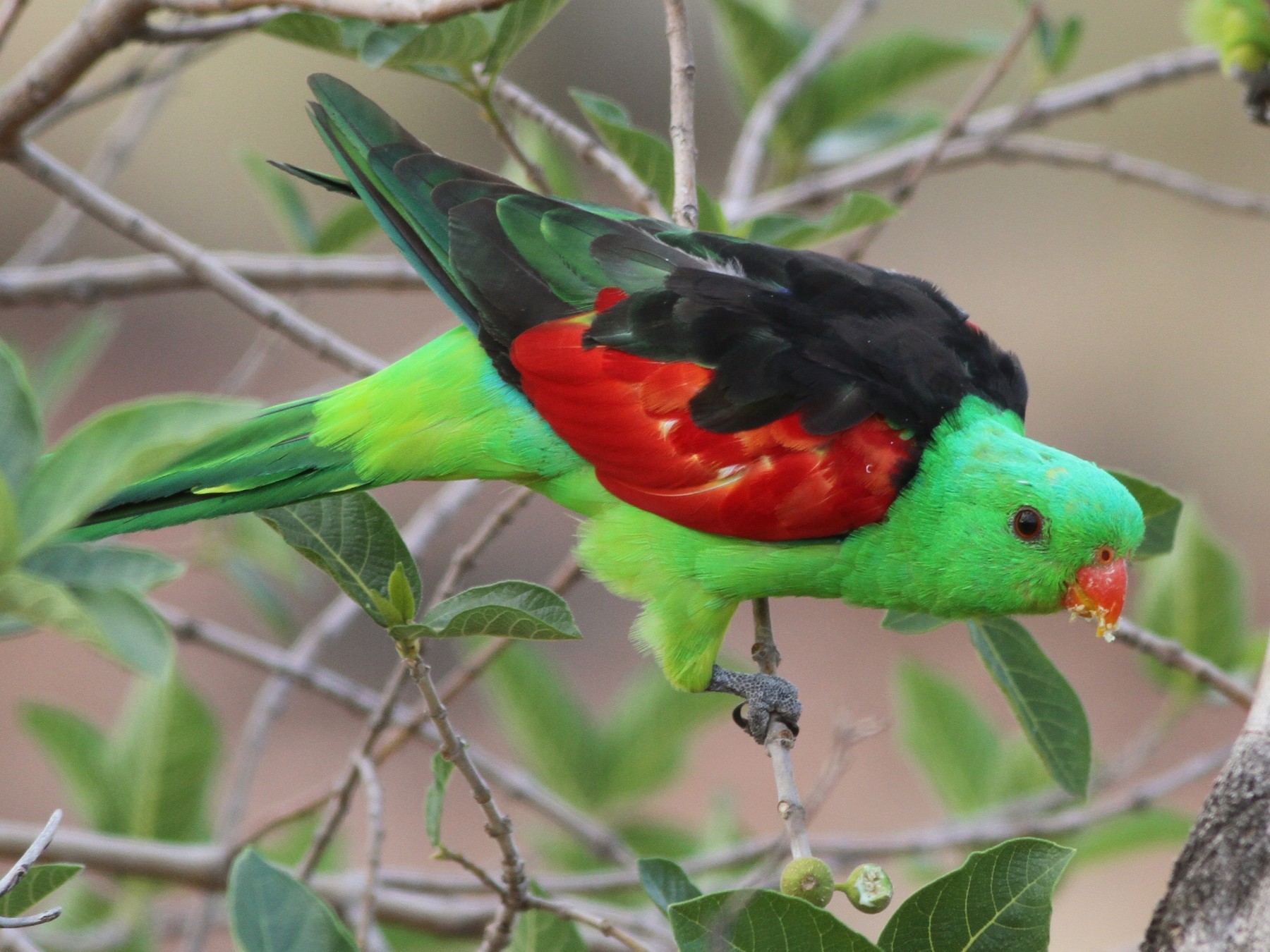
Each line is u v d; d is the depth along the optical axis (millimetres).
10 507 5355
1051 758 8711
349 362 9391
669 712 11945
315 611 20297
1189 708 10977
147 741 10555
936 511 8281
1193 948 5168
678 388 8281
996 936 5891
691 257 8617
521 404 8664
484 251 8664
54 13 24094
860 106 12055
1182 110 25703
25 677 19328
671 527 8594
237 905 6371
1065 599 8188
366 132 8922
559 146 12445
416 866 17328
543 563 20734
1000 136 11984
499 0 6527
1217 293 24891
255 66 25344
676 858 11961
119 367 22000
